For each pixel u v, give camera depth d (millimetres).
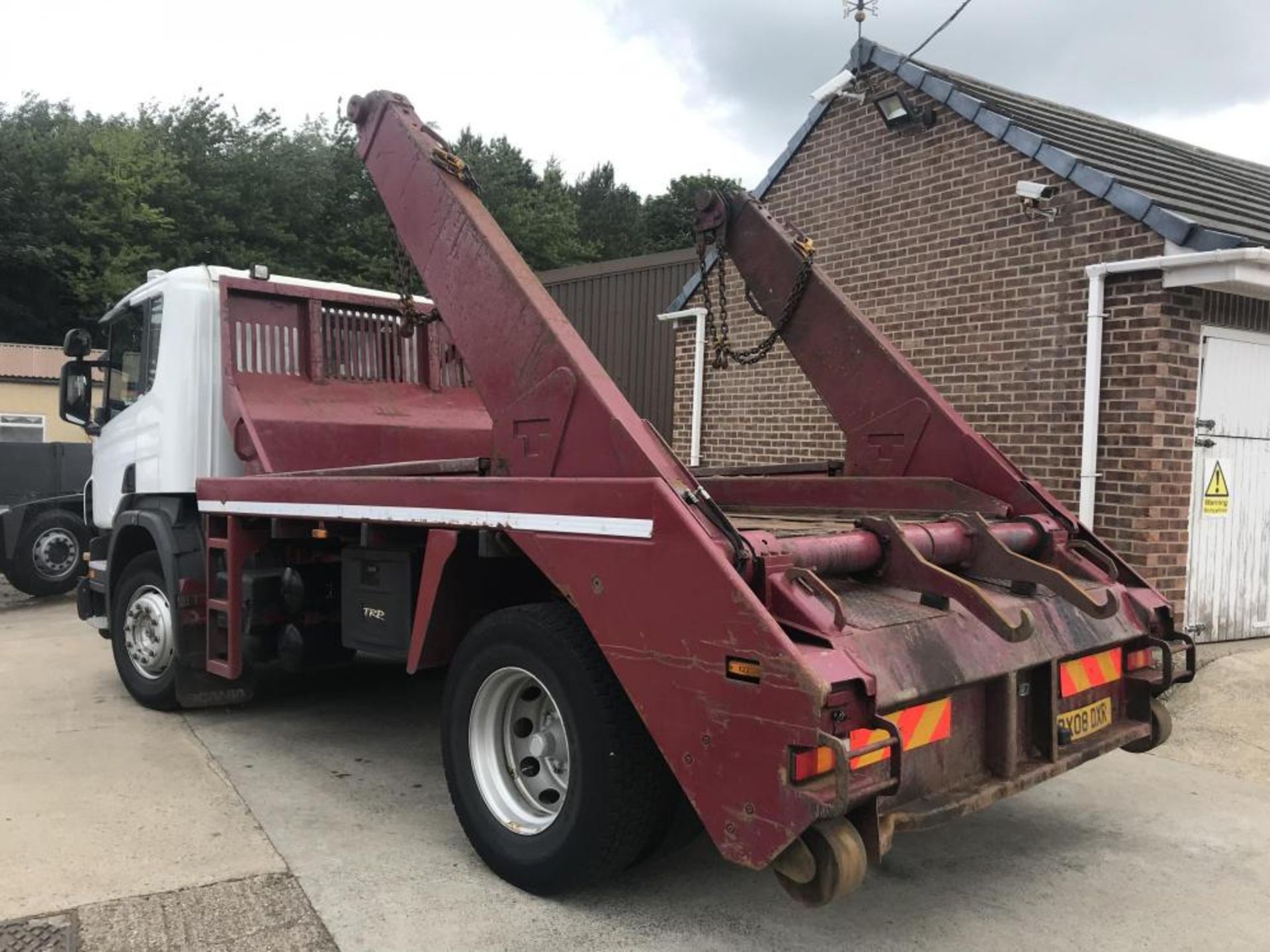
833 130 8805
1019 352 7137
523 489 3361
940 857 3918
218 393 5688
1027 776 3248
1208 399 6730
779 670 2646
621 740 3178
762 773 2674
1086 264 6680
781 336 5180
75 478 11500
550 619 3373
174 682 5699
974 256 7496
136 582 5965
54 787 4527
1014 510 4273
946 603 3293
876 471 4852
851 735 2695
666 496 2932
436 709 6105
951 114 7676
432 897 3467
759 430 9547
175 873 3621
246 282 5672
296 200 43906
